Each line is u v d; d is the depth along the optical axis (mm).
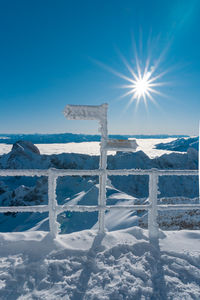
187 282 2506
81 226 9289
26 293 2314
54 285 2416
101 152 3496
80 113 3451
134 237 3400
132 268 2678
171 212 5977
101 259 2850
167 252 3027
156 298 2266
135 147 3545
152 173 3508
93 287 2387
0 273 2559
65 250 2982
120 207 3494
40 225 11008
